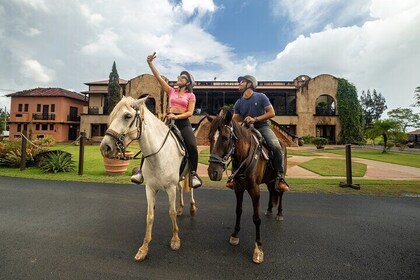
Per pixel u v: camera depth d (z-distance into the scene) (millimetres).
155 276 2564
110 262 2840
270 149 3664
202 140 24734
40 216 4457
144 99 2826
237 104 4129
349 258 3043
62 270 2656
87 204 5250
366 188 7121
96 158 13016
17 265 2746
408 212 4980
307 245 3398
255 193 3086
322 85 32594
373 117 81625
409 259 3031
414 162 13742
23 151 9617
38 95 35344
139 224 4098
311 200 5852
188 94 3959
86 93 35656
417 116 22797
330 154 18125
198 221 4301
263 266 2807
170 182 3143
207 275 2598
